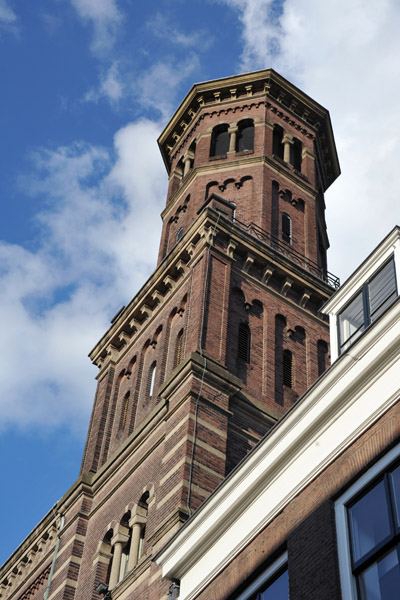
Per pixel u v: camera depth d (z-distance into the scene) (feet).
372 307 60.70
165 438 104.47
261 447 58.03
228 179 147.23
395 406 49.65
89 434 129.39
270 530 54.85
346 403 53.16
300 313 128.88
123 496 109.50
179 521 90.27
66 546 114.32
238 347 116.37
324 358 126.93
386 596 43.80
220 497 60.59
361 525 47.42
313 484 52.85
